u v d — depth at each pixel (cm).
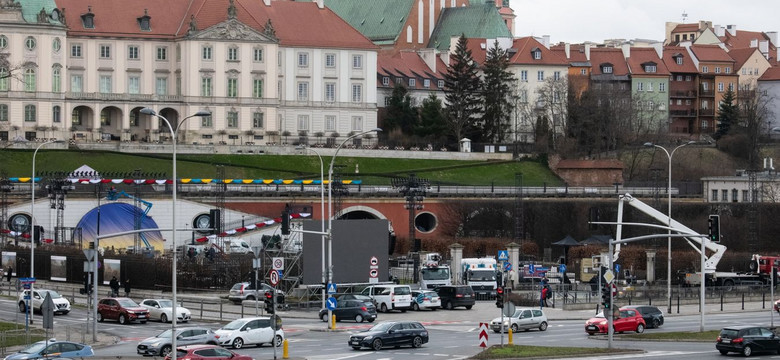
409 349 17650
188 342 17012
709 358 16838
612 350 17250
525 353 16712
